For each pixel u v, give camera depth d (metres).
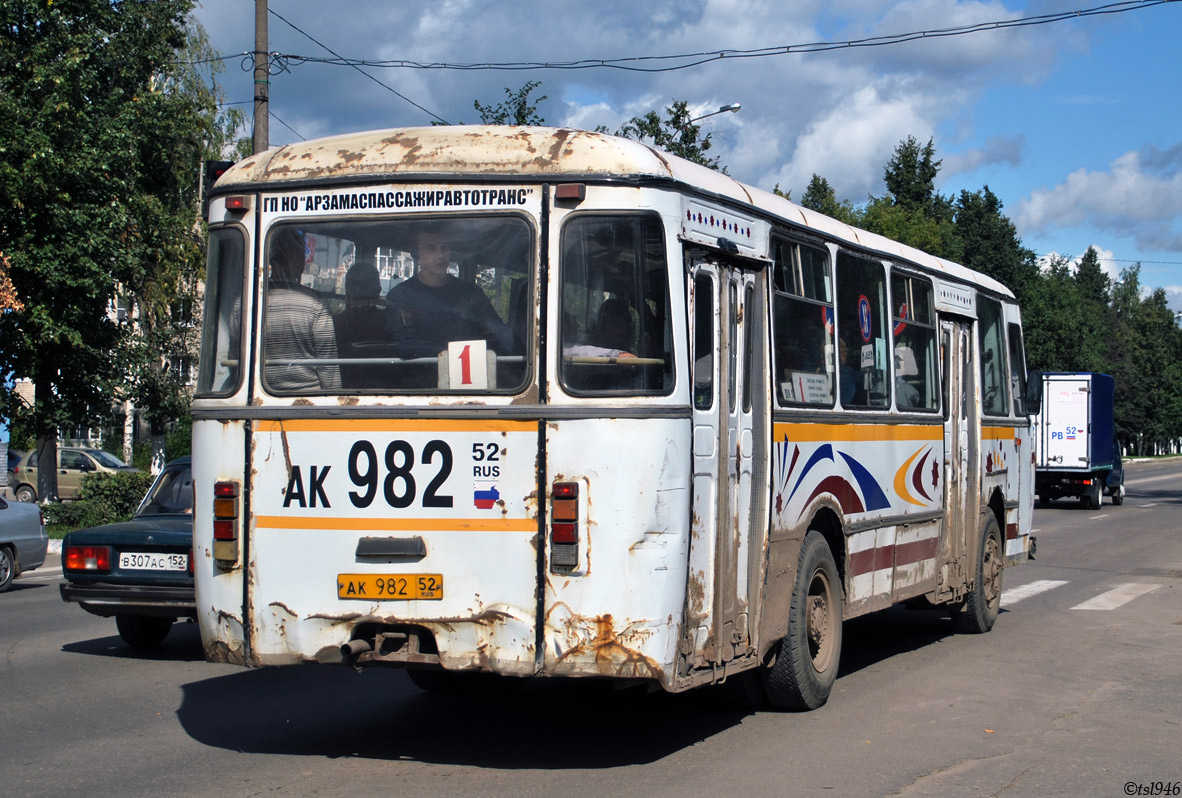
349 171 6.03
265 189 6.17
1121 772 6.18
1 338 20.78
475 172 5.86
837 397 8.22
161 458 34.31
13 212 20.44
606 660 5.52
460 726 7.21
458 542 5.67
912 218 54.94
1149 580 15.66
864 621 12.22
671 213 5.84
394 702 7.96
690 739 6.87
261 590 5.93
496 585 5.62
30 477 34.69
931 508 10.12
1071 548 20.31
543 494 5.60
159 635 10.30
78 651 10.05
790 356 7.48
